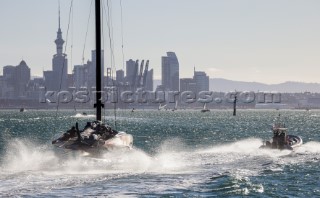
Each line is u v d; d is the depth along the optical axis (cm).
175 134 16838
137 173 5841
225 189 5372
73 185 5044
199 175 6056
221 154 8531
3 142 12169
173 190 5125
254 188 5525
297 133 18725
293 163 7644
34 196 4575
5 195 4588
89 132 6166
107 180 5350
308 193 5409
